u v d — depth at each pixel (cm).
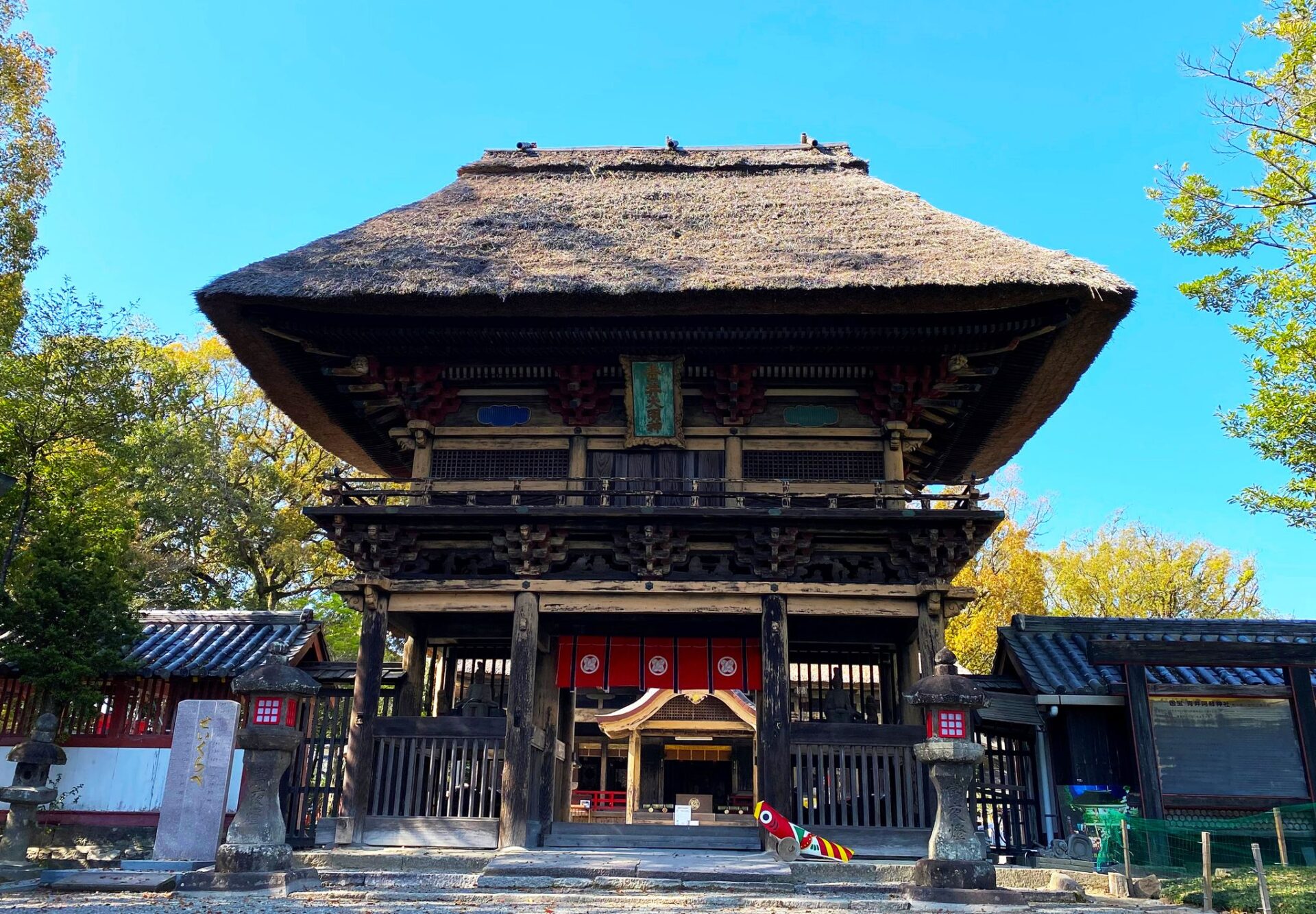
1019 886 1130
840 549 1364
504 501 1455
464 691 1731
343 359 1484
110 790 1557
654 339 1385
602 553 1395
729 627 1524
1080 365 1488
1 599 1536
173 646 1700
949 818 997
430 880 1078
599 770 3216
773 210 1611
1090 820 1341
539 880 1059
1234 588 3678
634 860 1139
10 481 1027
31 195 1977
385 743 1303
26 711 1595
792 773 1252
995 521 1287
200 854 1212
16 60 2016
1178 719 1439
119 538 1862
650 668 1512
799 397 1485
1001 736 1562
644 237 1512
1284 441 1692
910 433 1457
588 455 1463
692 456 1455
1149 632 1695
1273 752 1414
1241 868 1233
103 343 1972
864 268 1314
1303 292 1656
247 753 1088
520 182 1825
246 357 1497
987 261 1302
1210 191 1709
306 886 1064
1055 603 3856
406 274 1354
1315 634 1677
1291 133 1653
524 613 1328
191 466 2927
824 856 1152
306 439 3294
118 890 1069
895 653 1606
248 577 3328
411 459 1778
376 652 1327
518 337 1390
